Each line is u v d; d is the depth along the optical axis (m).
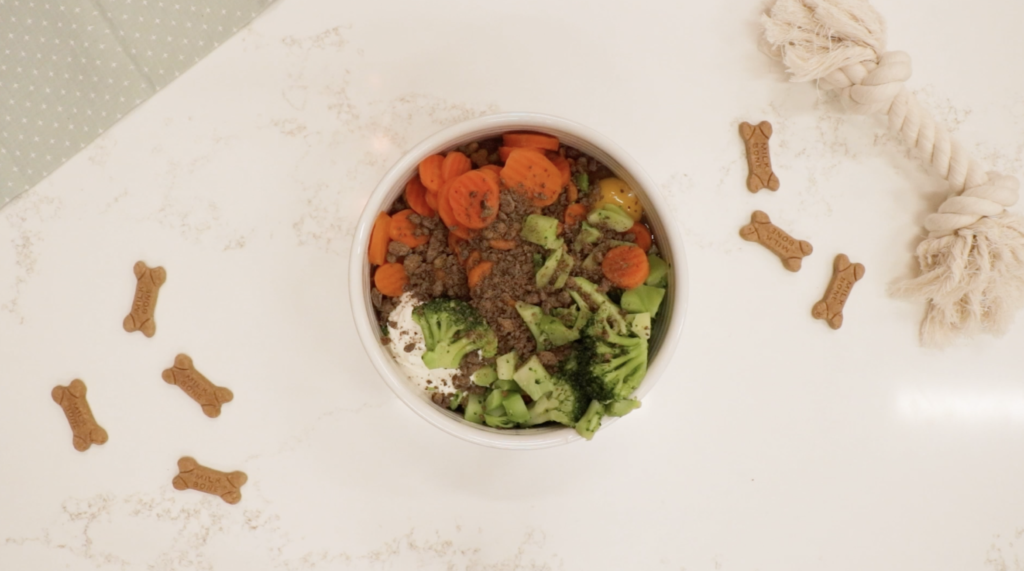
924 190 0.50
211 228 0.49
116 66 0.48
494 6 0.49
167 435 0.49
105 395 0.49
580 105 0.49
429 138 0.40
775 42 0.48
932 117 0.50
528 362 0.40
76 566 0.49
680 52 0.50
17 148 0.49
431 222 0.42
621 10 0.49
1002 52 0.51
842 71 0.47
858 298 0.51
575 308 0.41
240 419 0.49
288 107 0.49
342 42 0.49
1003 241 0.47
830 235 0.50
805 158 0.50
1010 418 0.51
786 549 0.50
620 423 0.50
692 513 0.50
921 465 0.51
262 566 0.49
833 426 0.50
